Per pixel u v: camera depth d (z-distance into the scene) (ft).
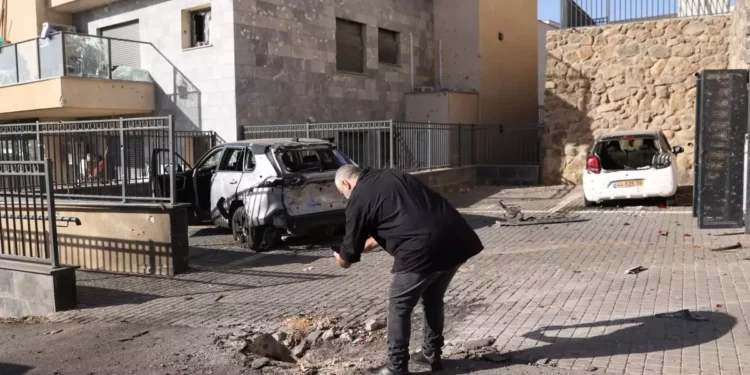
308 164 34.24
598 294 21.63
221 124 53.52
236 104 52.60
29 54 53.36
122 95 54.90
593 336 17.10
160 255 28.78
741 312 18.65
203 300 24.06
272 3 55.52
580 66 60.18
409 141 51.65
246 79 53.42
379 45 68.39
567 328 17.93
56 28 62.13
